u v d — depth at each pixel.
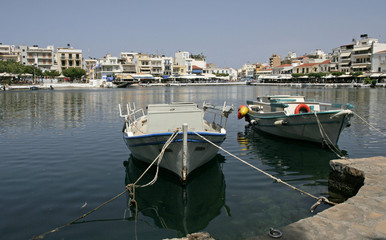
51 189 10.31
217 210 8.84
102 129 21.94
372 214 6.43
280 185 10.77
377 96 55.00
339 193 9.98
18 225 7.88
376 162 10.05
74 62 123.88
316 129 16.19
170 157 11.10
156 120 12.28
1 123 24.66
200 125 12.63
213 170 12.56
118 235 7.52
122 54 154.62
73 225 7.95
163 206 9.17
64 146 16.50
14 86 84.94
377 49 93.50
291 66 140.88
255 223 8.02
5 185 10.63
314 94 62.78
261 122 20.33
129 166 13.00
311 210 8.69
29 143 17.20
